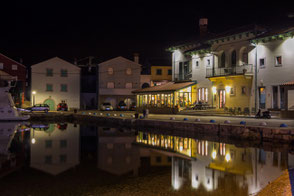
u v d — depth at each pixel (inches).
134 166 475.5
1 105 1494.8
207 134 813.9
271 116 1064.2
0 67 2199.8
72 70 2395.4
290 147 637.3
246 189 346.6
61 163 503.5
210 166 468.4
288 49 1063.0
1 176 413.4
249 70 1213.7
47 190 346.6
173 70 1712.6
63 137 854.5
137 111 1765.5
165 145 692.1
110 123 1270.9
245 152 588.7
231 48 1300.4
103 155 574.2
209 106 1385.3
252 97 1195.9
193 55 1539.1
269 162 492.7
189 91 1513.3
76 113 1700.3
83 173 430.0
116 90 2445.9
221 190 344.2
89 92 2632.9
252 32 1194.0
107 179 394.6
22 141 773.3
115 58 2445.9
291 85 989.8
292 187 339.3
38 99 2324.1
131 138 826.8
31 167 471.8
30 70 2529.5
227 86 1312.7
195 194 330.3
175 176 410.3
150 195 327.6
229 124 775.1
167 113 1451.8
